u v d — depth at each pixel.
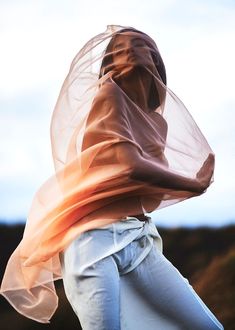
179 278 3.49
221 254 8.84
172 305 3.45
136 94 3.56
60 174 3.47
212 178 3.52
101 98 3.44
